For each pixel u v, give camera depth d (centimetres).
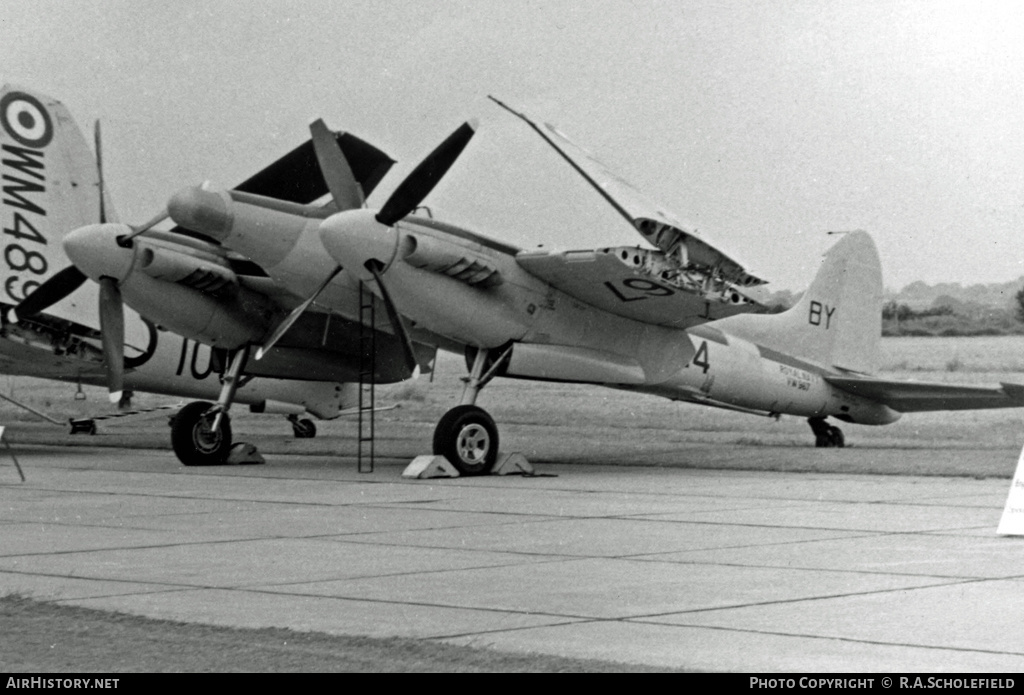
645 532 1194
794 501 1503
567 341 2083
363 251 1858
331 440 3072
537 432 3419
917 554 1031
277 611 780
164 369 2692
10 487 1725
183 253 2097
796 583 884
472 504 1481
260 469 2100
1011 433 3141
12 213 2441
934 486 1712
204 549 1073
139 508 1430
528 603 808
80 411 4150
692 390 2356
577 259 1953
